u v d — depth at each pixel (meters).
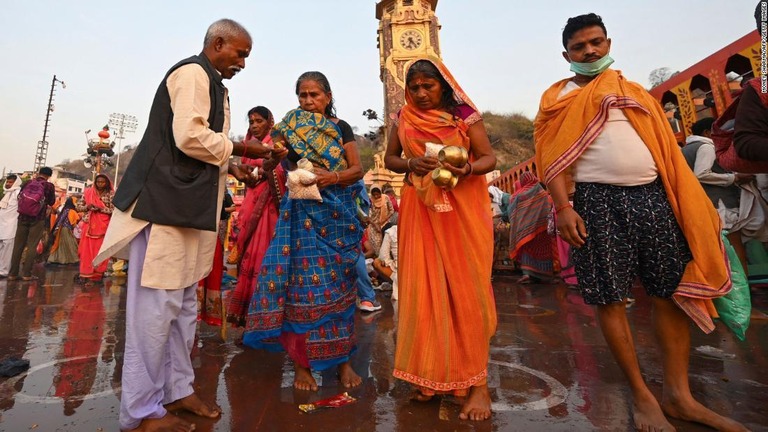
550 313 4.27
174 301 1.77
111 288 6.39
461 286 2.02
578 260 1.94
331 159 2.41
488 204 2.21
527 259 6.93
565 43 2.12
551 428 1.74
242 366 2.67
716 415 1.69
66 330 3.59
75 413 1.92
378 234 6.11
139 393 1.67
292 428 1.77
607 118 1.87
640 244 1.85
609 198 1.89
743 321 1.90
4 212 7.69
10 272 7.25
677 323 1.86
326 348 2.26
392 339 3.40
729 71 4.75
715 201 4.23
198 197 1.77
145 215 1.67
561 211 1.91
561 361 2.67
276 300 2.29
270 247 2.41
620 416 1.84
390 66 20.56
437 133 2.10
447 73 2.14
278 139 2.52
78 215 10.55
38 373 2.48
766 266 4.25
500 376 2.41
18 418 1.86
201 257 2.00
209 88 1.86
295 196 2.23
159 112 1.78
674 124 6.03
